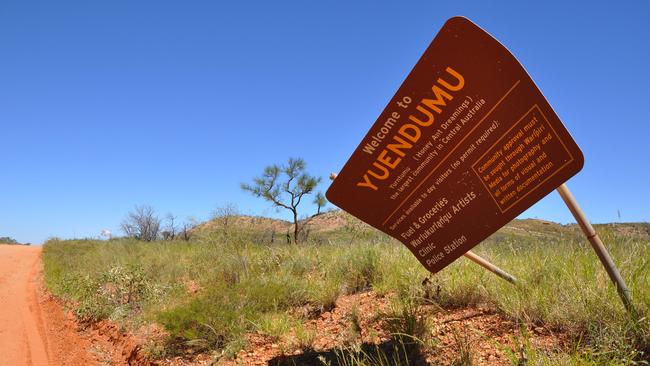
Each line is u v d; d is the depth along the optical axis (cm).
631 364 342
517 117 361
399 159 402
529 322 435
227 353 541
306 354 490
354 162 414
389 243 888
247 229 1261
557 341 397
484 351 406
